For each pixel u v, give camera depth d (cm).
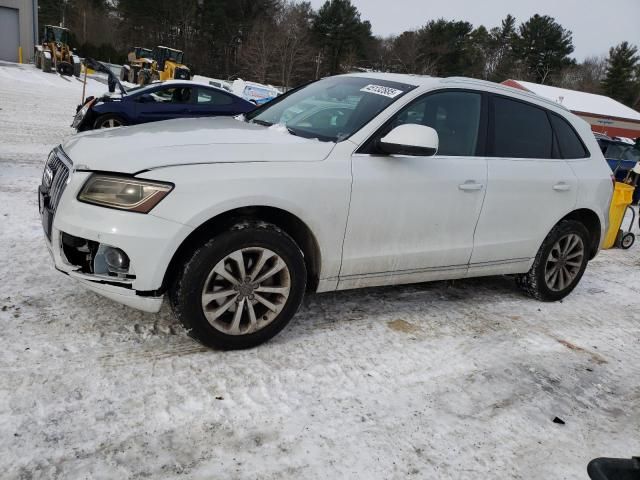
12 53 3250
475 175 384
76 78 2711
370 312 402
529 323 426
